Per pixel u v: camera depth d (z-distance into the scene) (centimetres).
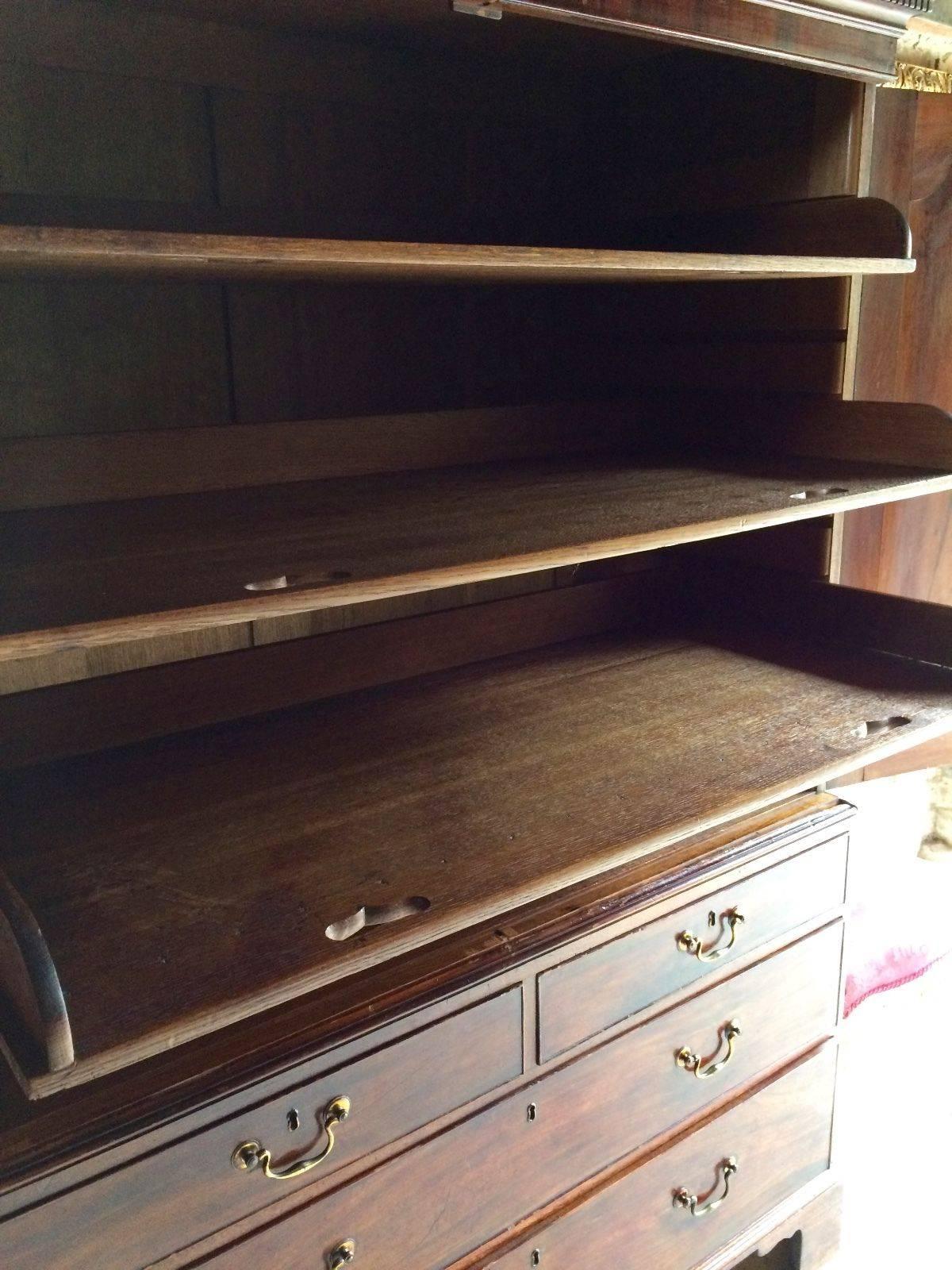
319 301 127
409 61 125
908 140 160
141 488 118
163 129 111
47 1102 87
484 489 123
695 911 122
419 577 87
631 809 102
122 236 70
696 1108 130
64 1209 84
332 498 119
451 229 135
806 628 151
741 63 131
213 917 86
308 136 120
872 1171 168
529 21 109
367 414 134
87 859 96
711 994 127
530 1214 116
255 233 119
